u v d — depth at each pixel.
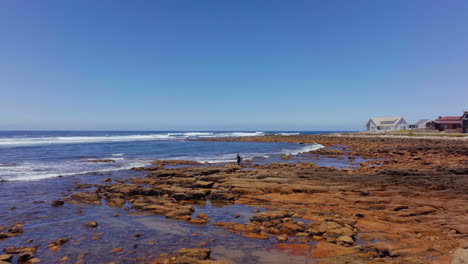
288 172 21.81
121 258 8.73
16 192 17.73
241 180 19.23
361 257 8.38
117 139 85.25
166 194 16.98
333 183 17.62
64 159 34.78
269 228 11.02
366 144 57.50
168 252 9.12
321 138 87.06
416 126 107.25
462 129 75.50
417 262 7.82
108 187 18.08
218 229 11.21
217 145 67.00
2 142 61.94
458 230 9.96
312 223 11.20
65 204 15.02
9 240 10.20
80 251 9.26
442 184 15.98
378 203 13.73
